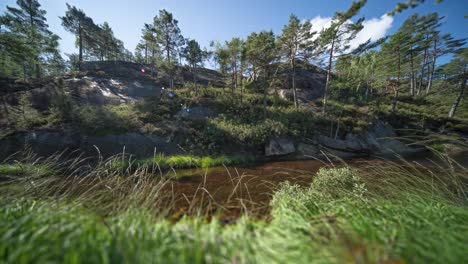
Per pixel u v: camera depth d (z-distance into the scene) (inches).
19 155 449.4
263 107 825.5
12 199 106.3
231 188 284.7
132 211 95.0
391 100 1051.3
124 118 623.8
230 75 1139.3
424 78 1300.4
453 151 476.7
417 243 65.4
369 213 99.7
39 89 772.6
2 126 532.4
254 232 78.7
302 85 1149.1
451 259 56.4
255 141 628.1
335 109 844.0
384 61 938.7
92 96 876.6
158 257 56.9
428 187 134.9
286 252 61.7
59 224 73.8
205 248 63.1
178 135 600.7
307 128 706.2
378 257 55.6
